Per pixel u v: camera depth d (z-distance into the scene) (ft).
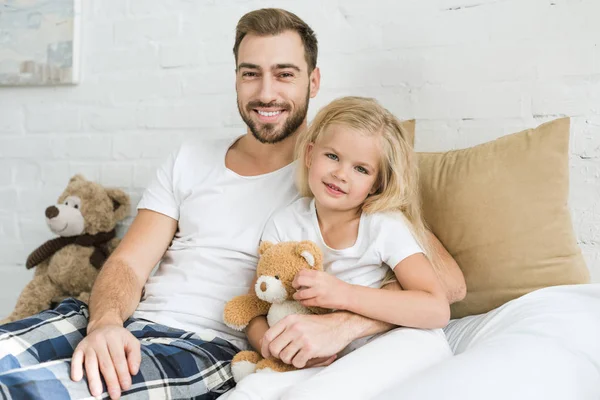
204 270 4.27
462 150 4.55
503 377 2.71
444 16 5.36
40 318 3.58
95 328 3.52
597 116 4.91
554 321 3.40
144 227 4.59
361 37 5.63
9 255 6.98
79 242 6.09
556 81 5.02
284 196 4.36
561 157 4.17
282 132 4.47
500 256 4.12
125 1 6.49
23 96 6.91
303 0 5.81
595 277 4.93
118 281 4.07
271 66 4.38
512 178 4.19
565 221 4.11
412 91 5.49
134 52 6.47
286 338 3.27
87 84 6.66
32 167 6.89
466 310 4.22
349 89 5.68
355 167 3.74
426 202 4.39
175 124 6.34
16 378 2.76
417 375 2.86
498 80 5.21
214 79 6.18
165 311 4.11
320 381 2.91
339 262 3.82
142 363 3.26
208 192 4.52
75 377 2.98
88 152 6.68
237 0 6.06
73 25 6.57
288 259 3.58
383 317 3.43
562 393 2.72
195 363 3.54
